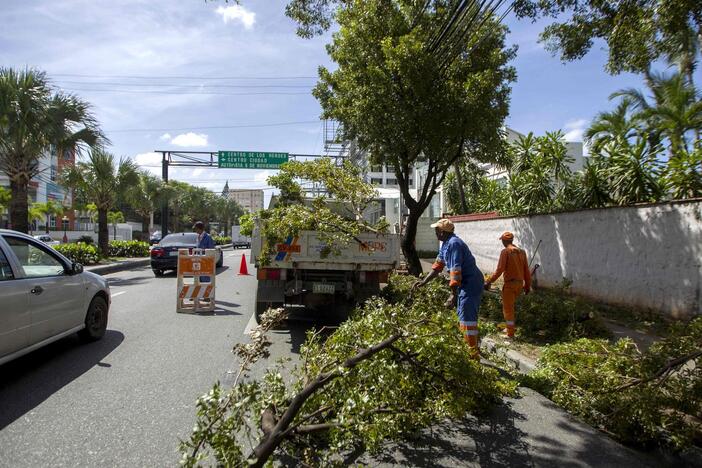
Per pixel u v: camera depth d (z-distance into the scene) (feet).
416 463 11.28
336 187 28.63
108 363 18.66
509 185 47.14
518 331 24.00
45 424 13.00
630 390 13.69
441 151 37.37
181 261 30.45
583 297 33.22
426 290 18.86
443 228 18.79
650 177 31.17
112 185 72.54
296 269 24.50
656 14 21.18
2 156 50.42
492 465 11.28
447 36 31.89
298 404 10.24
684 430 12.60
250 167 106.22
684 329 15.33
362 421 10.87
